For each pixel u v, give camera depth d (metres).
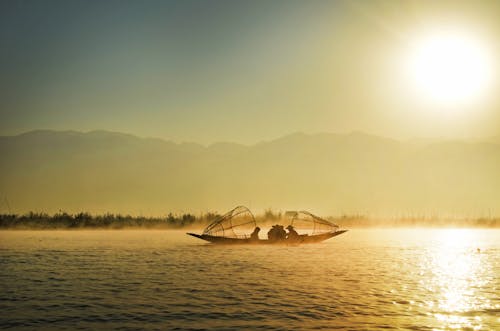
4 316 21.84
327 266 36.59
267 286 28.33
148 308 23.09
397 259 41.44
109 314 22.06
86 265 37.44
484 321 20.83
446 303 24.06
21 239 63.91
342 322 20.67
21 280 30.91
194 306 23.41
